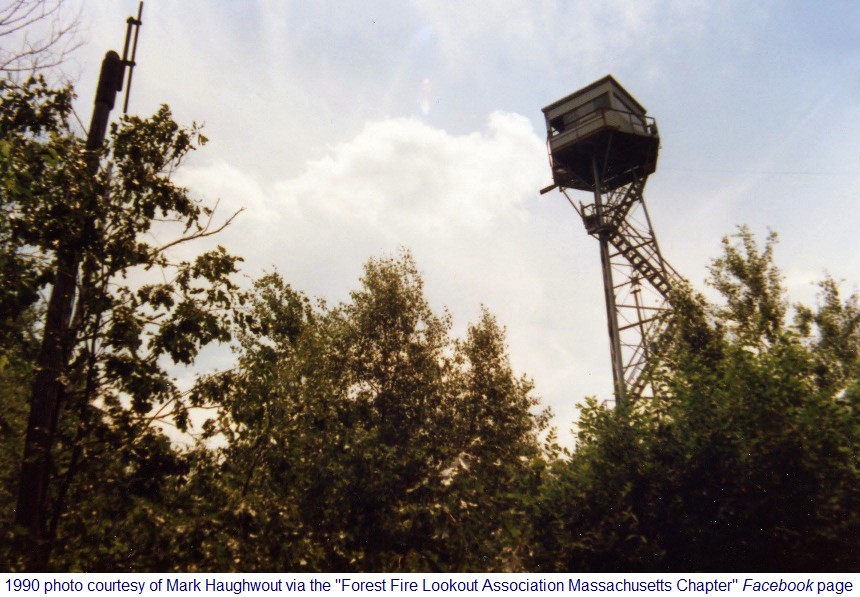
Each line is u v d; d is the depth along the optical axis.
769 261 19.16
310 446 11.41
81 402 6.71
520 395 19.42
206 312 7.00
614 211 23.42
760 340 9.41
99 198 6.82
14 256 6.32
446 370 19.19
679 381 9.38
